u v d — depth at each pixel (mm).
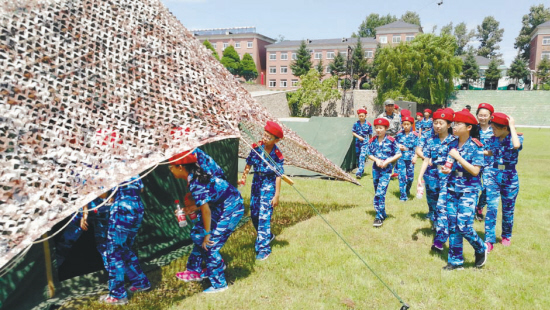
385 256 5008
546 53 71875
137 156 3246
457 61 46594
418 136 7980
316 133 11516
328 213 6941
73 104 3307
